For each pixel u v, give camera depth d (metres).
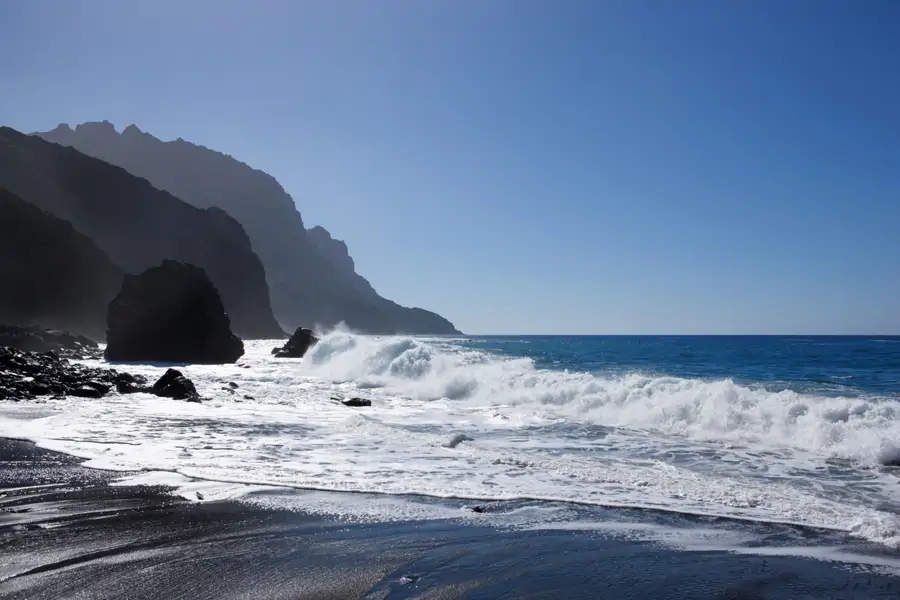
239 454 10.60
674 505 7.70
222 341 51.16
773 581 5.40
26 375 22.64
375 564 5.75
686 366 31.62
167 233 110.75
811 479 9.00
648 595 5.12
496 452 10.88
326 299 197.62
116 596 4.98
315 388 25.30
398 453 10.85
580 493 8.23
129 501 7.70
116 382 25.03
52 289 75.69
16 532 6.54
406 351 28.69
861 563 5.82
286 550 6.08
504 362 26.39
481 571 5.61
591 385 18.08
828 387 18.41
